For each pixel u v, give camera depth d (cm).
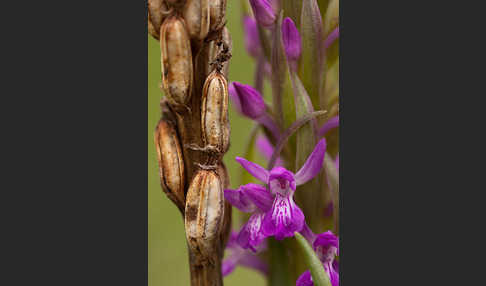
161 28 27
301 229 28
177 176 28
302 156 29
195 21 27
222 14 28
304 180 29
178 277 29
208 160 28
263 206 28
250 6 29
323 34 29
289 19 29
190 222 28
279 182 28
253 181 30
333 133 29
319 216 29
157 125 28
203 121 28
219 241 29
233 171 29
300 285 29
